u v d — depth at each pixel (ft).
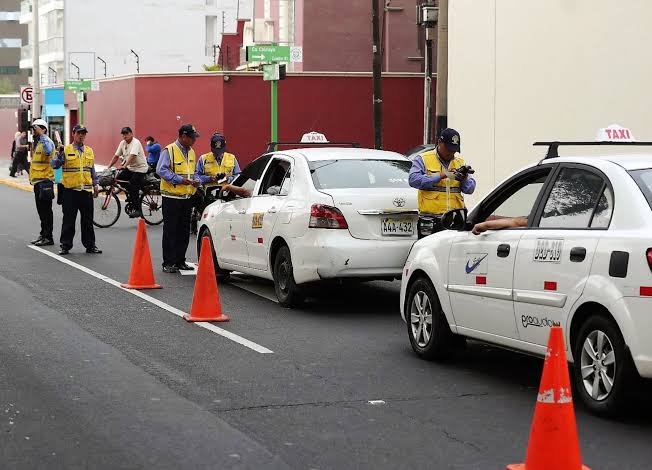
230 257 49.80
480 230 30.78
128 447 24.00
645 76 62.18
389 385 30.53
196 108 141.08
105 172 81.46
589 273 26.35
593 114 66.90
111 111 166.71
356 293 49.21
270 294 48.70
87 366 32.65
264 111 137.08
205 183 56.39
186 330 39.09
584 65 67.62
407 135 135.13
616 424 26.04
